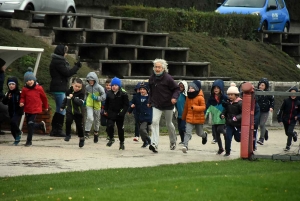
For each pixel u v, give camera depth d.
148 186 30.47
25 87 46.50
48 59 66.19
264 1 100.69
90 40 77.06
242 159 42.84
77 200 27.52
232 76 82.81
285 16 103.62
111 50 77.31
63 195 28.55
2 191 30.06
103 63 72.25
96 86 51.59
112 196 28.20
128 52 77.06
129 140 53.59
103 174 34.50
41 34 72.38
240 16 95.50
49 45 70.56
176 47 82.69
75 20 78.75
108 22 80.88
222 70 82.94
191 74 81.75
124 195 28.42
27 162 38.81
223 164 39.91
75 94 47.09
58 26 73.56
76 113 46.78
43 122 49.38
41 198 28.12
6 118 51.09
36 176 33.66
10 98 46.38
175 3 105.69
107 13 99.19
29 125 46.50
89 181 32.41
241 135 42.88
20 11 72.25
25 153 42.56
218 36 92.94
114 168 37.06
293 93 42.25
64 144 48.72
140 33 79.88
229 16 94.12
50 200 27.69
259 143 54.09
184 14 88.94
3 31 66.75
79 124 46.88
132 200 27.48
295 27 127.62
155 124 45.38
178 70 79.44
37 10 75.12
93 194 28.66
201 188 30.09
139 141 53.00
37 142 49.25
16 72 62.12
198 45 85.75
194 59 82.75
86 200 27.48
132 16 84.50
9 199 28.31
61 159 40.44
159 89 45.12
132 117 59.84
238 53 89.75
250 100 42.78
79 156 42.09
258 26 97.56
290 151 49.81
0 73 52.19
